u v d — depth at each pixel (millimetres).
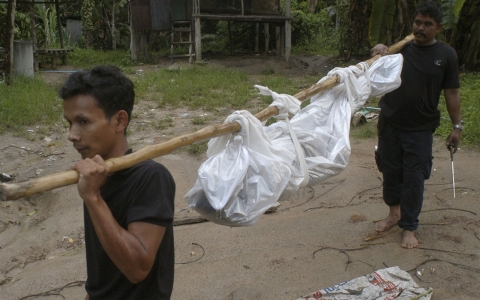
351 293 3180
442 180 5316
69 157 6613
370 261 3711
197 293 3396
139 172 1668
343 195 5098
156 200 1637
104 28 19625
